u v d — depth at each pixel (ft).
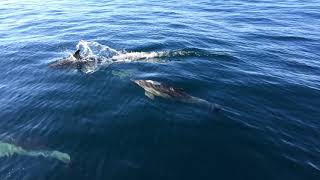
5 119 53.83
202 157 43.14
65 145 46.21
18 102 58.80
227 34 95.66
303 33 99.30
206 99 56.49
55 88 62.59
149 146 45.09
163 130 48.03
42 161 43.16
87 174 40.81
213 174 40.60
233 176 40.34
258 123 50.29
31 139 47.91
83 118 51.96
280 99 57.93
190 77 63.93
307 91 61.05
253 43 88.38
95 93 59.31
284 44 88.84
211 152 43.98
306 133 48.70
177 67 68.54
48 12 126.21
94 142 46.34
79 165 42.27
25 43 89.71
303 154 44.11
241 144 45.55
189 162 42.34
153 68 67.92
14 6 139.95
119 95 57.77
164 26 101.45
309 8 131.85
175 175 40.37
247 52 80.84
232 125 49.19
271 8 131.44
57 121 51.85
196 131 47.78
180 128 48.32
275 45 87.56
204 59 73.67
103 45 83.76
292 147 45.34
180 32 95.20
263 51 82.17
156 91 56.85
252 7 132.57
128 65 69.77
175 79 62.80
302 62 76.28
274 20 113.50
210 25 104.78
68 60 72.74
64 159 43.21
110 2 141.08
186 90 59.26
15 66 74.64
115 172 40.91
